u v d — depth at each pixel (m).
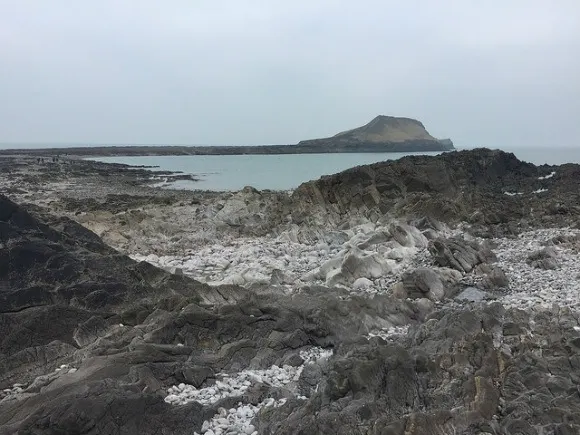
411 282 20.36
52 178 73.75
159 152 196.50
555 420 10.07
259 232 34.25
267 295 17.08
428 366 11.54
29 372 12.33
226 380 12.44
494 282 21.48
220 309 15.16
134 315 14.93
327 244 30.05
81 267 16.31
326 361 12.96
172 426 10.12
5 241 15.62
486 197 39.19
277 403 11.02
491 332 14.16
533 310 17.05
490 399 10.69
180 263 25.94
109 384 10.77
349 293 19.64
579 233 29.14
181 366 12.29
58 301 14.82
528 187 47.59
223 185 72.88
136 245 29.34
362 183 37.91
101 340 13.43
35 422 9.33
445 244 24.42
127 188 66.00
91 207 39.62
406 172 38.88
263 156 177.62
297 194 38.34
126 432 9.68
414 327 16.08
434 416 9.63
